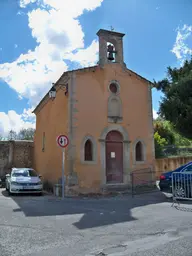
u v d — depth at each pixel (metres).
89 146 13.80
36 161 21.09
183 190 10.71
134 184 14.45
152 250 5.00
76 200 11.45
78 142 13.29
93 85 14.20
